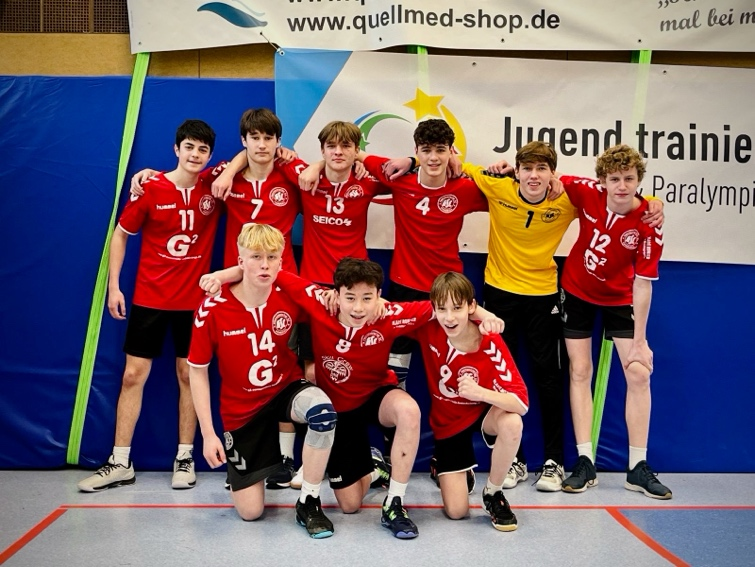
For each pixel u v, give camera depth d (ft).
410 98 11.94
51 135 11.89
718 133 12.17
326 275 11.16
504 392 9.18
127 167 11.93
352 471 9.65
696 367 12.30
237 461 9.36
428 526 9.35
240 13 11.93
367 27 11.89
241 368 9.29
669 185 12.15
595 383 12.22
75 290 11.91
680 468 12.29
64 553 8.25
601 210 10.83
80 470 11.88
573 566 8.11
